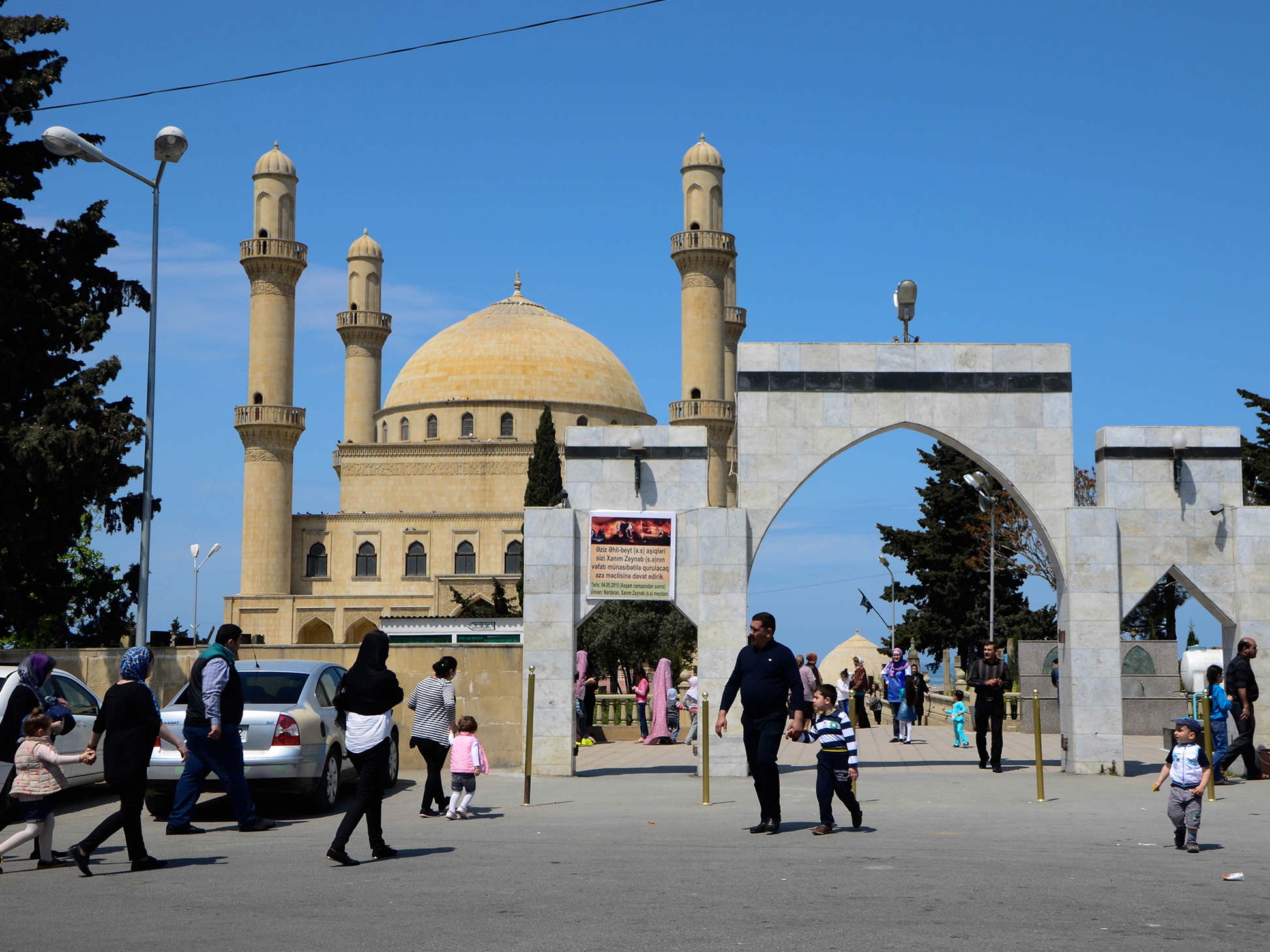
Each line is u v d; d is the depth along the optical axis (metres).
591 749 28.42
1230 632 21.80
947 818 14.79
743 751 21.11
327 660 23.25
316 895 9.73
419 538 86.44
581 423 94.00
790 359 21.89
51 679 16.72
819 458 21.78
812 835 13.11
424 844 12.65
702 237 73.69
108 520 30.34
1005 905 8.98
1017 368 21.95
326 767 15.90
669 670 29.97
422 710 15.38
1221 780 19.11
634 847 12.20
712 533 21.61
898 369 21.92
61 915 9.13
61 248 31.88
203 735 13.74
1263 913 8.80
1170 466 21.80
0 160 32.19
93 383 29.72
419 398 95.25
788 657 13.27
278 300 80.81
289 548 81.81
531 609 21.55
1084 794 17.72
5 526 29.02
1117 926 8.29
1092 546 21.47
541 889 9.76
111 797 18.14
